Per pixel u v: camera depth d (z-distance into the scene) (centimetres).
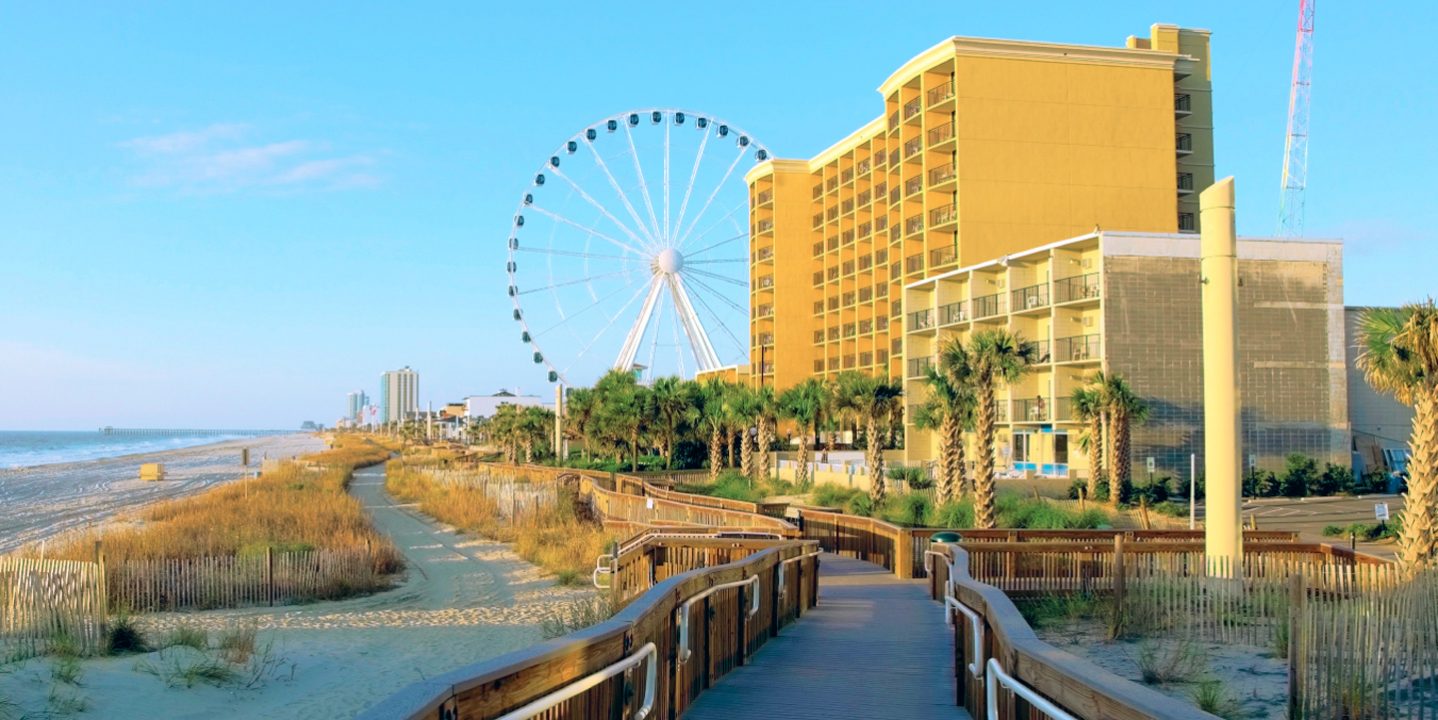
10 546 3781
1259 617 1329
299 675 1747
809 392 5147
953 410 3566
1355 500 4294
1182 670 1145
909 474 4584
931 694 970
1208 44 6812
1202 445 4594
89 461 14025
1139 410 4150
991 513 3198
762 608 1256
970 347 3288
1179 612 1390
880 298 7219
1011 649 602
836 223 8125
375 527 4119
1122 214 6166
